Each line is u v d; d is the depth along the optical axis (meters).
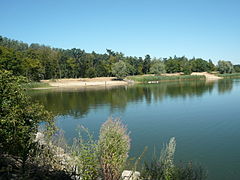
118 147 5.64
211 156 14.01
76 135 17.75
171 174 7.06
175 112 28.42
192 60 147.88
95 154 5.84
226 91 49.22
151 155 13.68
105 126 5.98
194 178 7.81
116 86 75.56
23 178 5.04
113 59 117.25
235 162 12.98
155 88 62.59
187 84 73.75
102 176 5.47
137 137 18.28
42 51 100.94
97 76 107.62
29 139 6.60
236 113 26.58
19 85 6.81
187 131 19.89
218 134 18.80
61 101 40.53
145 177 7.06
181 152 14.81
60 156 7.38
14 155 6.15
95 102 38.88
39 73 83.25
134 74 119.62
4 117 5.71
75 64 103.19
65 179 5.87
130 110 30.80
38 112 7.16
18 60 66.25
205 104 33.59
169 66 125.62
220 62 121.38
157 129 20.73
